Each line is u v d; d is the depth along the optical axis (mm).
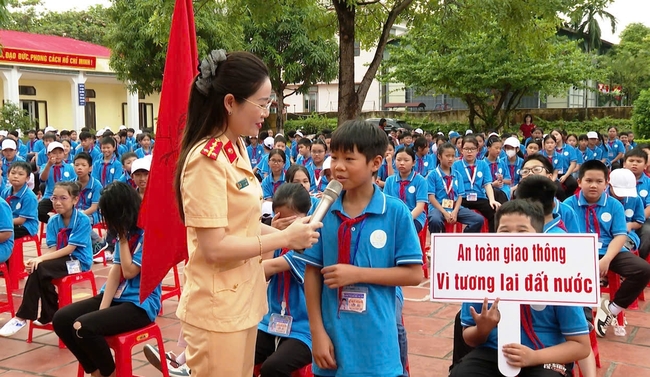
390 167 9086
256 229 2385
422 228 6840
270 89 2326
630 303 4715
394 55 19172
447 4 8945
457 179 7473
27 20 29969
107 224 3572
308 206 3307
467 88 18484
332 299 2502
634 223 5637
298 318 3258
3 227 4984
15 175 6281
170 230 2980
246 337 2369
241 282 2326
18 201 6367
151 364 4105
